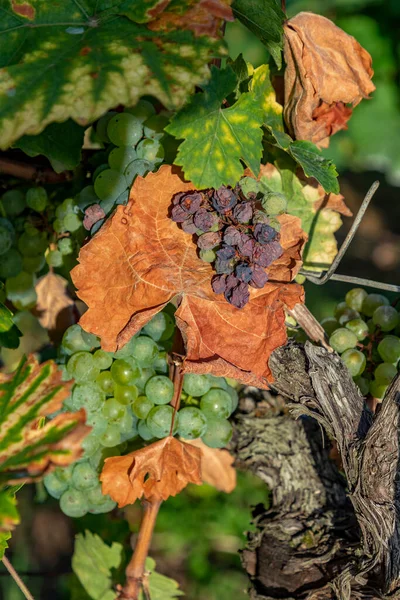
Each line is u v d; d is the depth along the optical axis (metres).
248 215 0.56
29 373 0.52
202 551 1.13
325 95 0.61
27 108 0.52
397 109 1.37
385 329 0.65
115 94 0.52
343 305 0.68
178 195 0.57
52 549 1.19
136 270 0.56
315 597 0.62
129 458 0.59
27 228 0.67
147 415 0.60
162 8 0.55
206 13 0.54
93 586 0.76
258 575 0.66
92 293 0.56
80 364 0.60
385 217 1.70
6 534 0.56
